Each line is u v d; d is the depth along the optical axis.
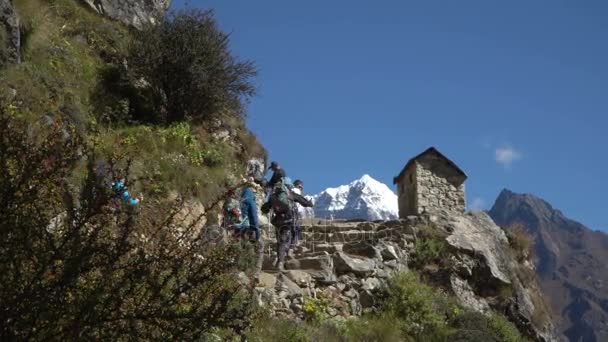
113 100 17.81
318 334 11.24
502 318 14.29
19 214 5.21
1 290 4.99
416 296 13.17
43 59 16.61
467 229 16.69
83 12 20.17
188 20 19.86
